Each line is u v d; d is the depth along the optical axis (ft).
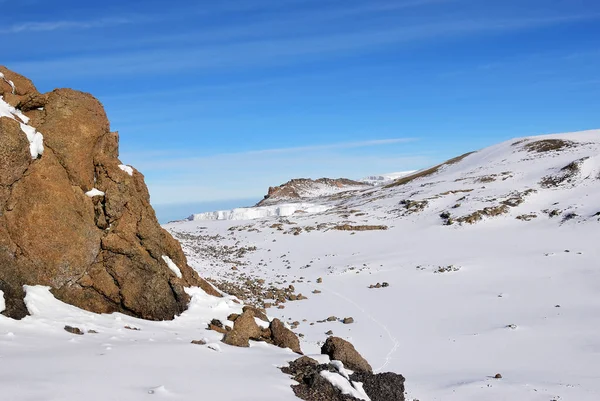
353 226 215.51
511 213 200.64
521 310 98.27
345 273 145.38
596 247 144.46
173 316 61.77
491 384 57.77
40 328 45.11
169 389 32.12
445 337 83.92
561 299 103.86
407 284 128.26
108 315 55.83
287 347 57.41
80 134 62.23
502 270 133.49
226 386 35.19
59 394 28.22
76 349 39.65
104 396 28.99
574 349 72.95
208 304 67.31
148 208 67.62
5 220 52.03
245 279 137.28
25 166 54.65
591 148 288.10
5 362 33.55
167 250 69.87
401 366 68.64
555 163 270.05
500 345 77.46
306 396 37.83
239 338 52.44
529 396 53.21
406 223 213.05
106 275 58.23
